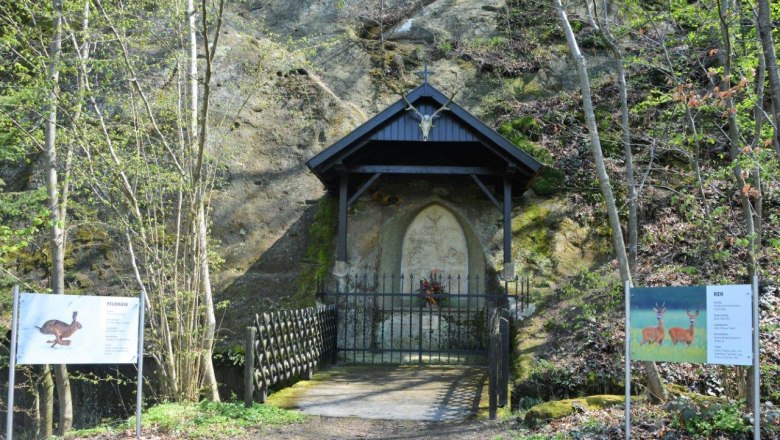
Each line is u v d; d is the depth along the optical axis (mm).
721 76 9414
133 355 7391
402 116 12695
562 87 17781
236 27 19344
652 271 12539
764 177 8797
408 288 14430
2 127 11109
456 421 8656
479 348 13492
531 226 14430
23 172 16484
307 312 11320
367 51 19234
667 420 7352
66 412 11336
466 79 18359
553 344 11453
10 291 12352
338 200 15383
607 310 11445
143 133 10938
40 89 10234
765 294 10984
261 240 15117
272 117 17156
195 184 10023
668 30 14016
